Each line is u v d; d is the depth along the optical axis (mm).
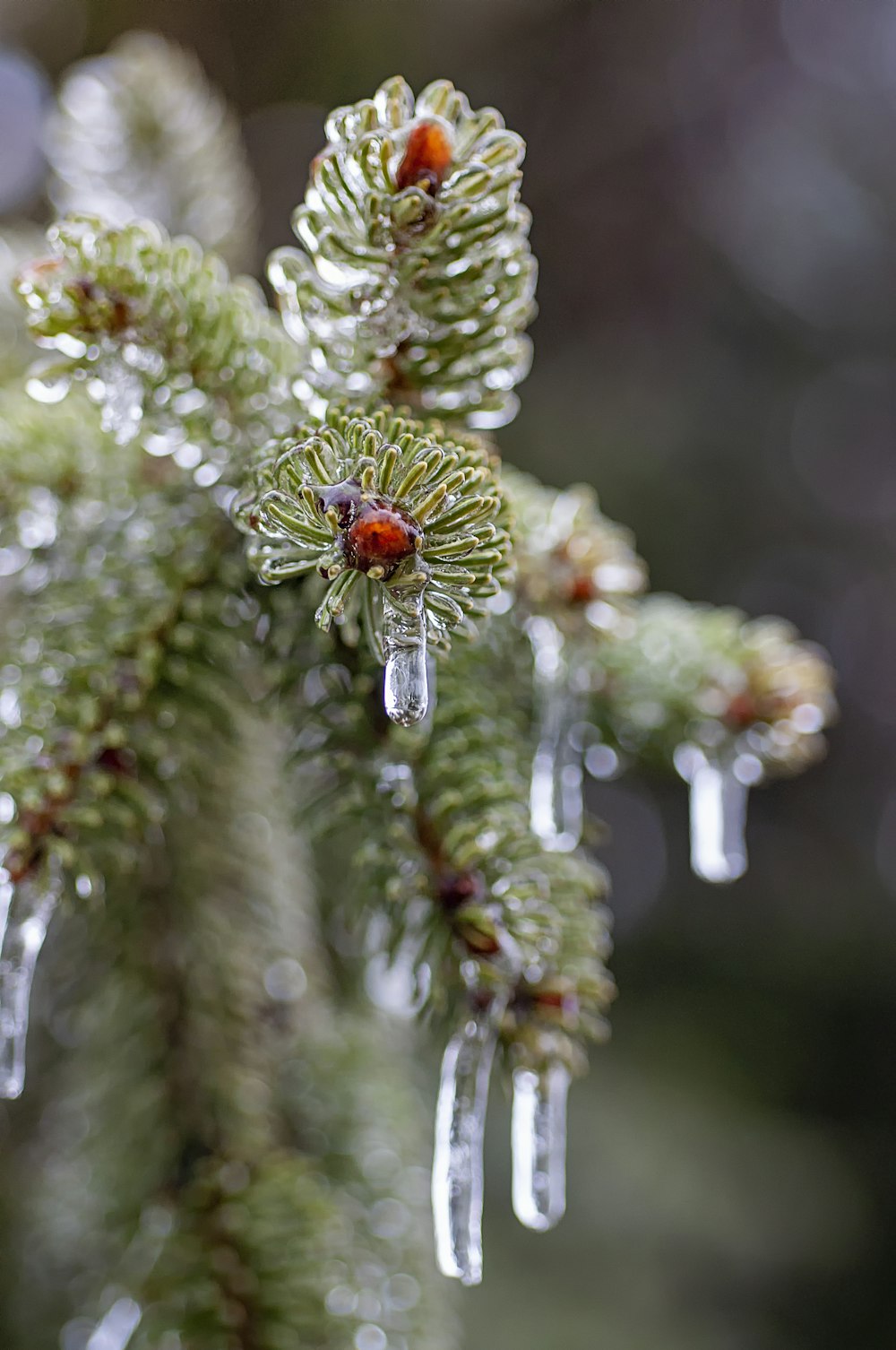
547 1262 660
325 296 236
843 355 1023
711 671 283
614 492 903
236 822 286
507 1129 694
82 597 250
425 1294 293
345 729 248
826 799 1073
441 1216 248
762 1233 743
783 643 289
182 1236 272
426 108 234
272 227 751
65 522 258
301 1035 307
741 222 1021
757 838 1054
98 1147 287
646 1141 757
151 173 318
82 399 265
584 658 271
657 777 294
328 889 330
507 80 893
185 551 252
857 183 1048
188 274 241
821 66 1051
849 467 1018
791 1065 949
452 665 252
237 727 256
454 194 231
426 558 217
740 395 987
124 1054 287
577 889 243
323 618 220
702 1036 931
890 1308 805
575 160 960
